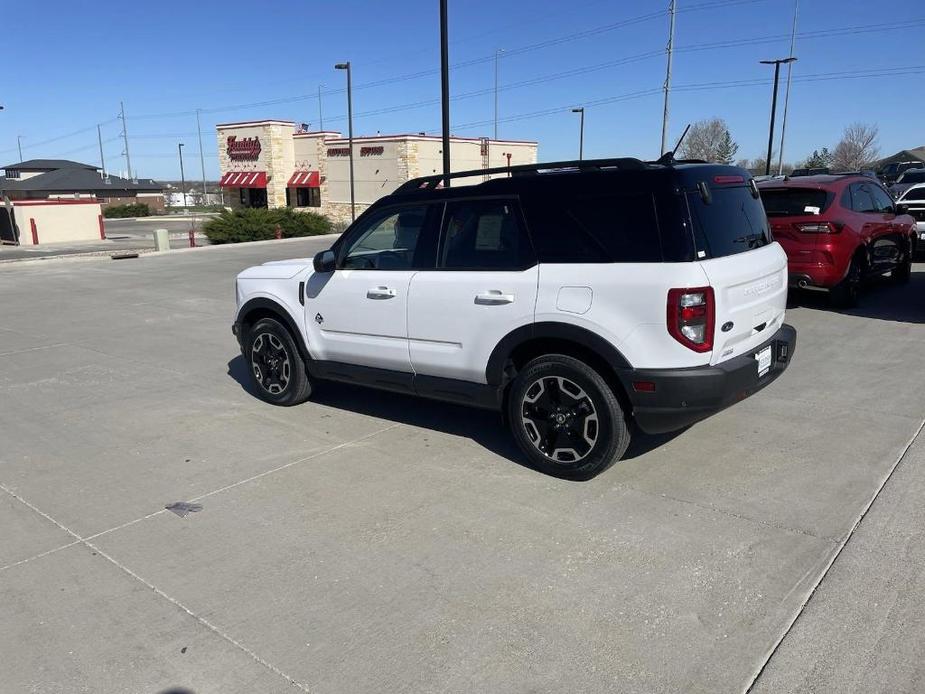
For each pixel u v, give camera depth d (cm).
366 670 273
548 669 271
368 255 512
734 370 396
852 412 536
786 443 481
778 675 264
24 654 287
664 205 385
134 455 496
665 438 496
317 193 5062
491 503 408
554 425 428
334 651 285
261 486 440
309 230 3080
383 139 4500
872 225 906
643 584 323
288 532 381
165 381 691
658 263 383
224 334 926
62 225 3378
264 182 5112
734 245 419
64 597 325
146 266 1772
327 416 570
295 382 580
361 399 611
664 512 390
